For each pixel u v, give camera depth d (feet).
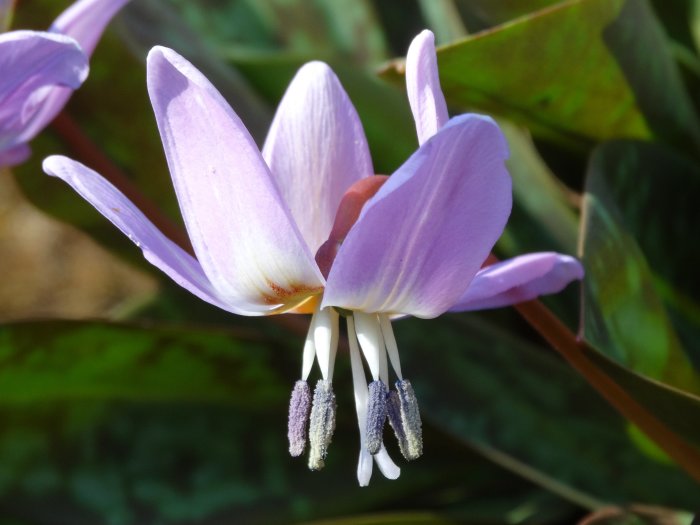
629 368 0.83
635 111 0.97
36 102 0.85
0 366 0.96
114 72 1.02
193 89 0.73
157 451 1.01
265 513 1.00
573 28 0.89
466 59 0.90
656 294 0.88
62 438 1.00
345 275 0.74
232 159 0.74
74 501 0.99
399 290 0.75
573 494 0.95
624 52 0.93
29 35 0.79
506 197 0.73
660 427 0.85
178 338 0.96
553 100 0.95
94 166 0.98
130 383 0.99
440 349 1.01
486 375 1.00
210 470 1.00
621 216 0.91
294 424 0.79
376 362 0.78
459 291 0.75
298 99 0.81
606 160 0.93
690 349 0.97
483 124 0.71
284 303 0.78
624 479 0.96
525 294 0.82
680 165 0.97
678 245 0.97
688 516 0.87
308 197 0.81
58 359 0.96
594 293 0.83
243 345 0.97
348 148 0.81
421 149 0.71
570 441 0.97
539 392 0.99
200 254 0.76
